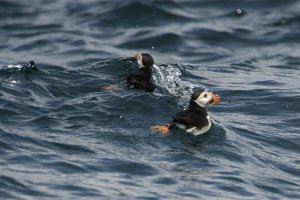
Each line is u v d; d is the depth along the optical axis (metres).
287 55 25.53
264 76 22.20
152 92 18.70
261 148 16.52
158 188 13.76
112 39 27.23
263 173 15.11
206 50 26.19
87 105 17.27
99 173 14.11
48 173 13.88
